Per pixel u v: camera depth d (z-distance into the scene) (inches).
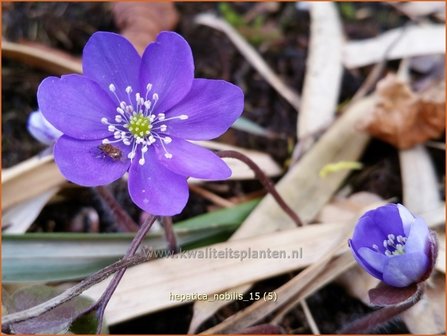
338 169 3.7
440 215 3.4
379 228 2.5
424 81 4.3
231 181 3.8
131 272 3.1
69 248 3.2
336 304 3.3
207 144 3.9
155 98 2.6
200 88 2.6
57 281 3.1
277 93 4.4
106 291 2.4
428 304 3.1
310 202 3.6
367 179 3.9
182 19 4.8
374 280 3.2
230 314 3.1
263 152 4.1
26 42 4.5
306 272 3.1
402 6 5.0
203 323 3.1
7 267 3.1
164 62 2.6
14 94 4.2
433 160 4.0
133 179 2.5
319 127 4.1
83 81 2.6
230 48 4.7
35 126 3.1
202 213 3.7
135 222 3.7
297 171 3.7
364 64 4.6
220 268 3.1
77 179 2.4
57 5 4.8
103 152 2.6
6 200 3.5
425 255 2.4
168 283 3.1
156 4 4.7
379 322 2.8
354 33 4.8
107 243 3.2
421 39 4.5
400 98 3.9
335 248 3.1
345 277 3.3
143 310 3.0
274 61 4.7
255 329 2.8
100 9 4.8
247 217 3.5
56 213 3.7
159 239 3.3
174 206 2.4
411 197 3.7
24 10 4.7
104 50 2.6
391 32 4.7
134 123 2.6
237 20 4.8
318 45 4.5
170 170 2.5
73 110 2.5
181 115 2.6
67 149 2.5
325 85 4.3
